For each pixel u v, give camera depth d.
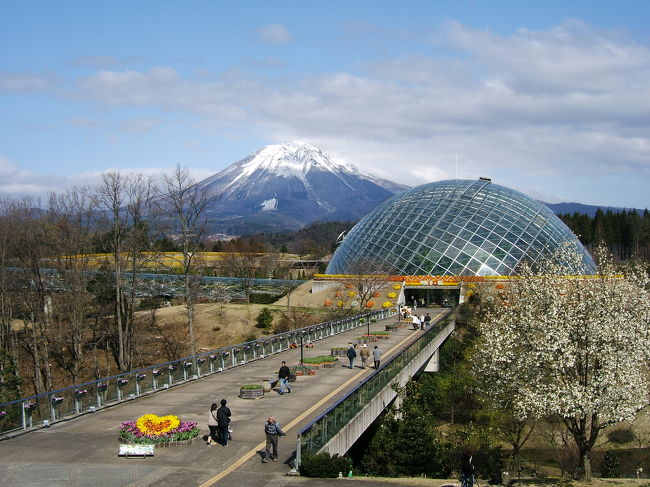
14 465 22.77
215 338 75.75
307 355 49.62
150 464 22.98
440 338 61.62
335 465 22.22
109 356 74.12
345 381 38.66
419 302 97.69
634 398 32.31
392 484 21.69
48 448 24.94
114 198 64.88
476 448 37.88
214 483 21.02
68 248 68.88
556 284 37.06
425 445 34.00
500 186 112.12
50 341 69.38
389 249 100.94
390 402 38.34
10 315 66.31
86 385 31.20
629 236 159.50
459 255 95.75
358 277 93.38
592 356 33.00
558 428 43.59
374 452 34.25
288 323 77.69
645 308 33.84
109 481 21.05
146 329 77.75
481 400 43.81
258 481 21.33
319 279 101.81
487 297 80.62
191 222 62.44
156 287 91.44
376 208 117.62
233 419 29.45
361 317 73.06
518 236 97.50
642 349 33.03
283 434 23.83
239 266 121.88
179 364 38.25
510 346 35.41
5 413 26.69
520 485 29.33
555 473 40.47
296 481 21.47
